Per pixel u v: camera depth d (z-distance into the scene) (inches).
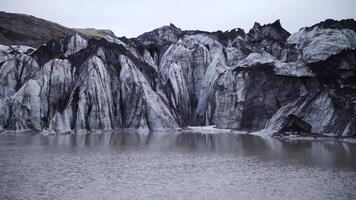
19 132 3919.8
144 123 4537.4
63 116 4170.8
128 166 2007.9
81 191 1496.1
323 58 4586.6
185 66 5748.0
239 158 2289.6
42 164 2025.1
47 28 7524.6
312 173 1850.4
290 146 2869.1
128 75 4842.5
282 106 4244.6
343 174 1825.8
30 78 4606.3
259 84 4638.3
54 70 4586.6
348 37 4886.8
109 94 4626.0
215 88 5088.6
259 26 6565.0
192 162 2145.7
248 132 4200.3
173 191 1514.5
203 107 5369.1
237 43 6028.5
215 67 5447.8
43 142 3009.4
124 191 1505.9
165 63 5861.2
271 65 4667.8
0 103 4121.6
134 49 5748.0
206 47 5959.6
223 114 4785.9
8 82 4552.2
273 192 1508.4
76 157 2268.7
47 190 1504.7
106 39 5418.3
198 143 3068.4
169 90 5383.9
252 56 4955.7
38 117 4185.5
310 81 4503.0
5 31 6742.1
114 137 3540.8
